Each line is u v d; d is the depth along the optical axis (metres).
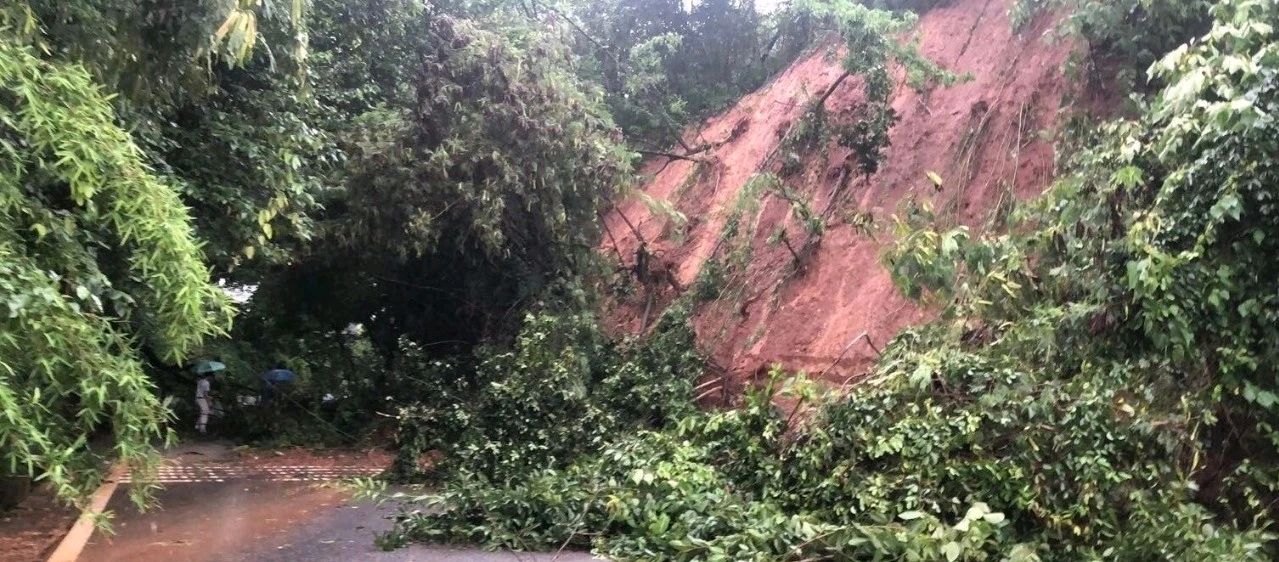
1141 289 5.82
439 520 6.88
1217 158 5.77
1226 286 5.62
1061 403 5.97
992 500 5.82
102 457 5.14
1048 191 7.34
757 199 12.24
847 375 9.27
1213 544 4.78
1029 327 6.52
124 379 4.18
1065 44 9.88
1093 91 9.08
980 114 10.50
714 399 10.90
